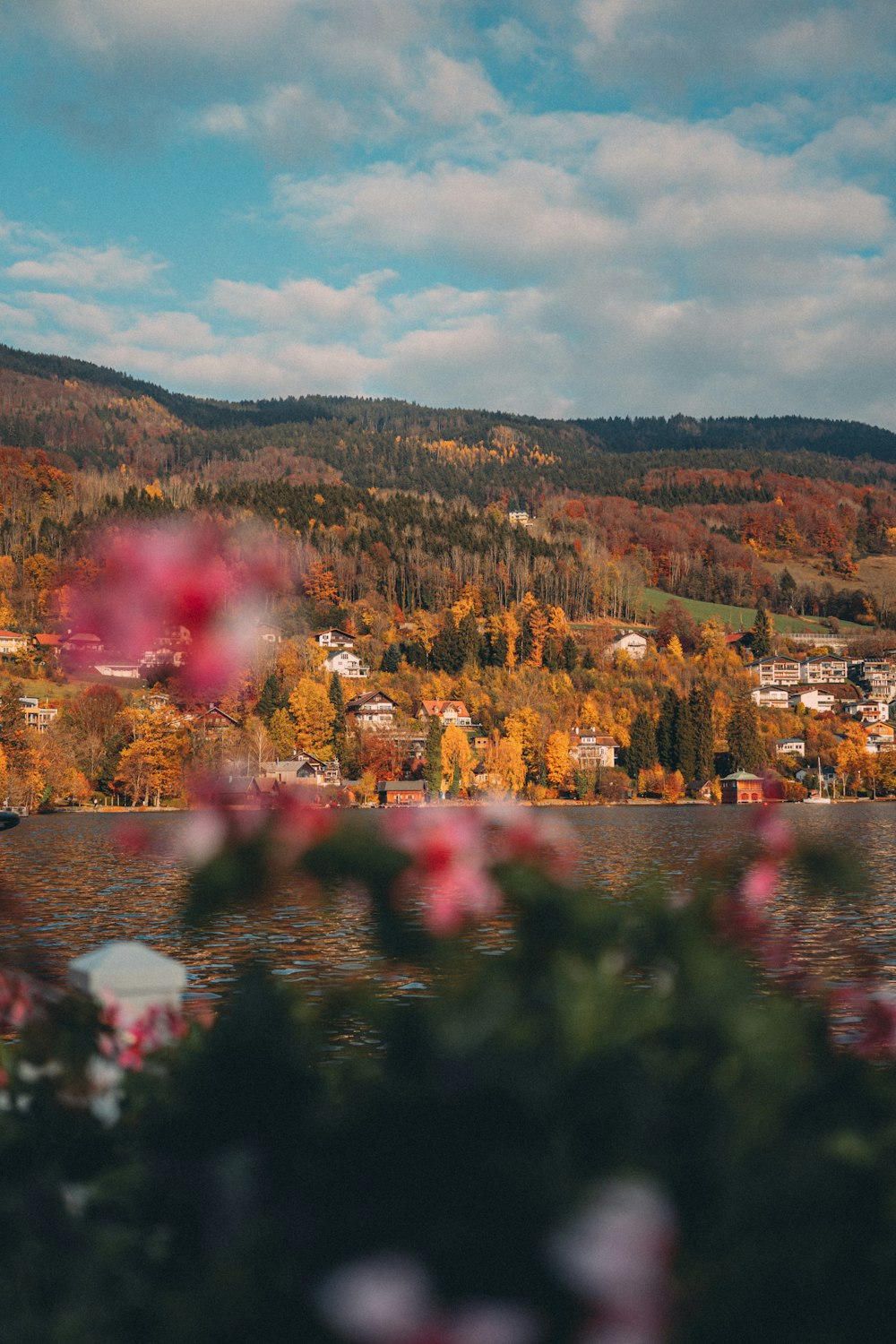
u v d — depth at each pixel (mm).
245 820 4477
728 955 4637
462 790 173750
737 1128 4074
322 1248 3957
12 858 76812
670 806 190500
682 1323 3682
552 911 4621
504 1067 4148
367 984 4621
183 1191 4414
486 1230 3818
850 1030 4711
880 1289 3736
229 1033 4613
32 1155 5117
